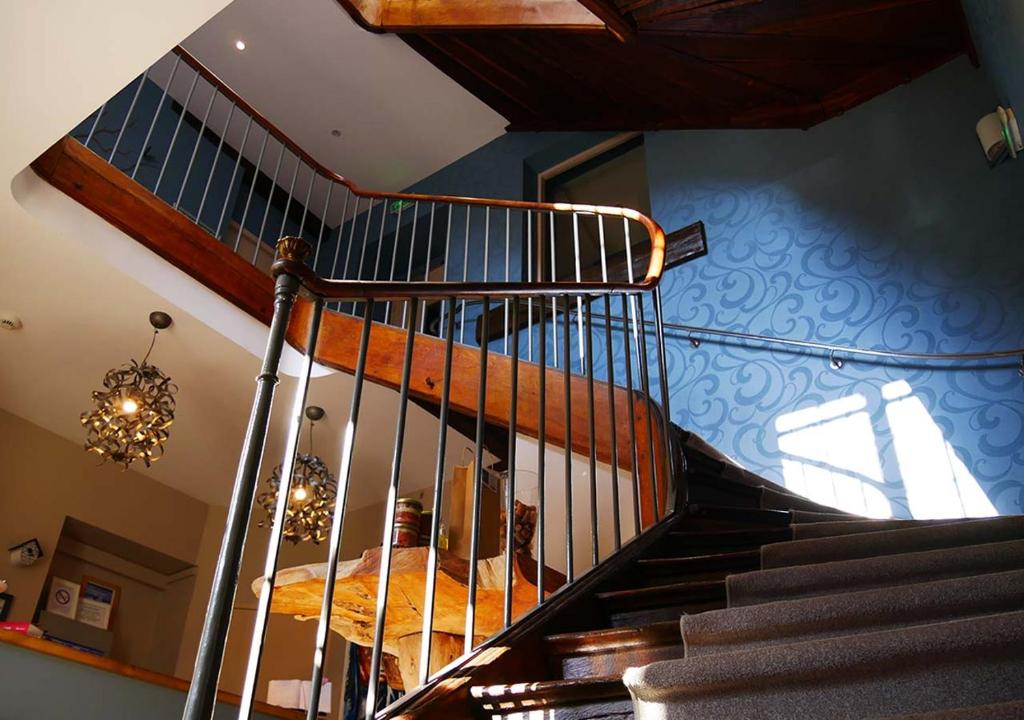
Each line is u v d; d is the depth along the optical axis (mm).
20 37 2977
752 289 4914
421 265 7273
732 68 5211
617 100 6090
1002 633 1318
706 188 5523
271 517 4230
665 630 1859
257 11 6250
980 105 4582
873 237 4617
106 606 5516
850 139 5027
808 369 4477
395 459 1812
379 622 1630
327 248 7656
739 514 3014
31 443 5090
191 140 6594
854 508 3994
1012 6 2838
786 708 1352
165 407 3900
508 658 1845
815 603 1618
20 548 4777
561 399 3859
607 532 3811
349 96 6883
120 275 3924
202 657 1303
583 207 4211
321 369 4539
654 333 5137
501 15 5602
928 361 4109
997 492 3668
